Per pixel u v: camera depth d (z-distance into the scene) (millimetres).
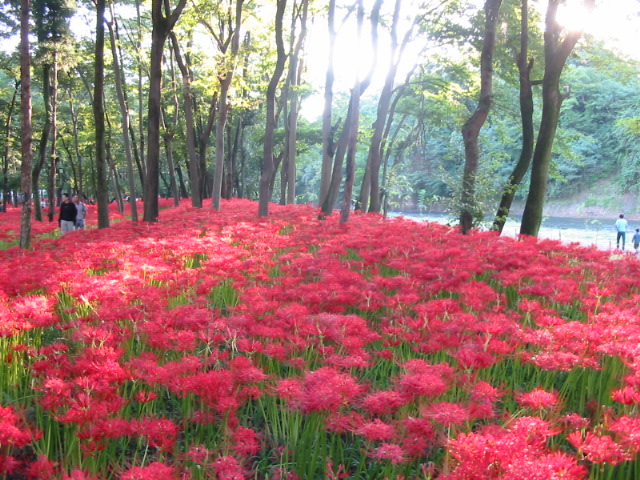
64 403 3164
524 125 14516
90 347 4004
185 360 3549
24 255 8398
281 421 3939
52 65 21297
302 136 34250
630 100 50625
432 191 53656
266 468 3432
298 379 3602
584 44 16891
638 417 2959
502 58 18453
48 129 22156
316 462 3344
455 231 11969
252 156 45062
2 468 2623
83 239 11188
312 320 4316
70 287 5703
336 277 5789
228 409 3176
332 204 16469
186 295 6141
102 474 2938
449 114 29266
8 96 31984
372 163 19547
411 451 2816
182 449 3590
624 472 3098
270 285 6609
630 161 51156
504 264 6973
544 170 13312
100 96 15234
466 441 2424
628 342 3834
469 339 4039
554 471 2254
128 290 5672
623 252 8586
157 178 16578
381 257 7301
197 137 32938
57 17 17547
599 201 52688
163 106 28547
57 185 43531
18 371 4184
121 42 24812
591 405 3859
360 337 4105
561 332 3988
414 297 5055
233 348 4156
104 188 15484
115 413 3248
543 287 5742
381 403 2953
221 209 22219
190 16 21422
